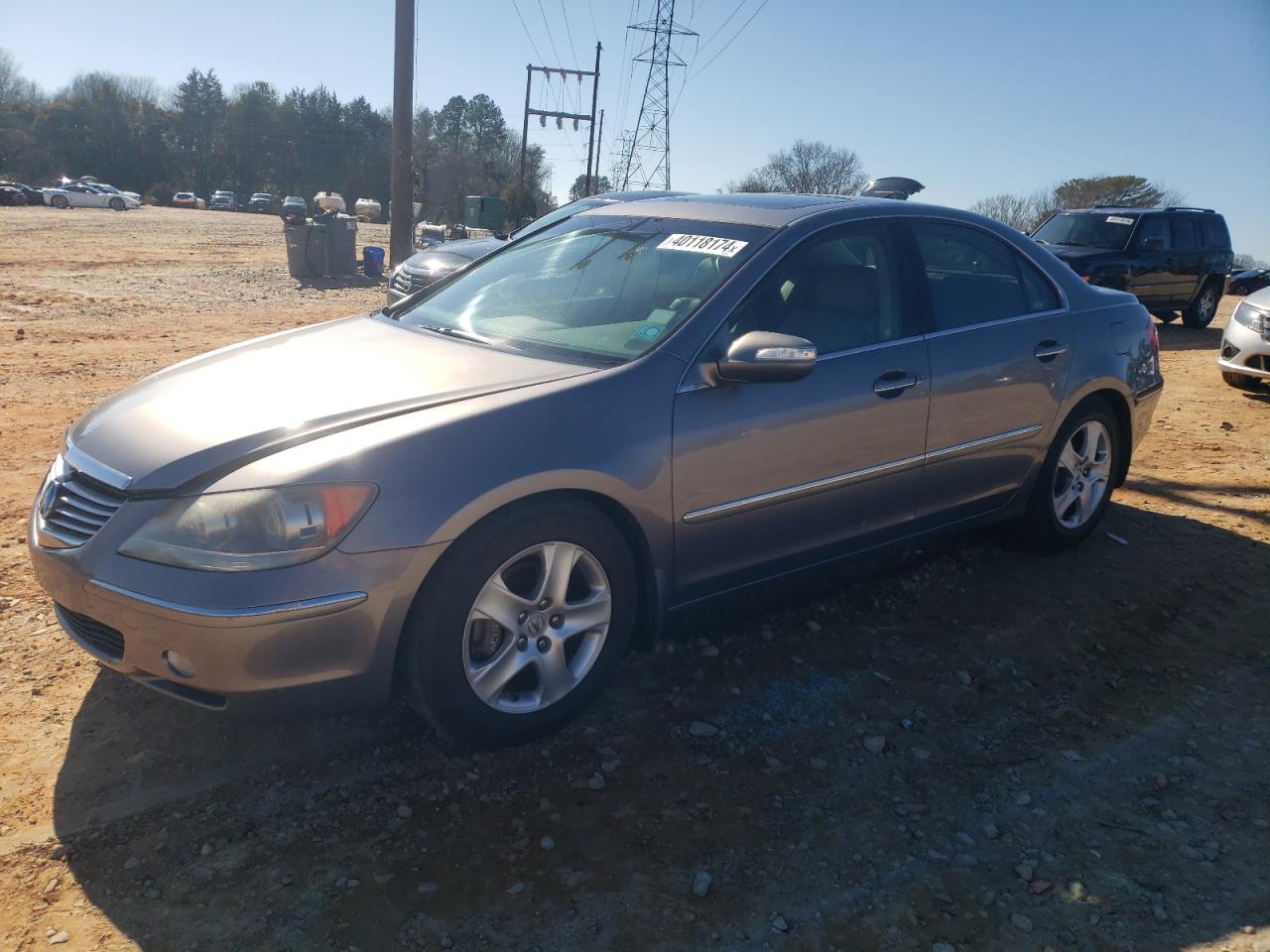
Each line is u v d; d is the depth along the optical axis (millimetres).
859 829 2742
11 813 2639
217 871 2471
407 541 2607
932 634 3896
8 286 14867
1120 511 5410
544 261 4039
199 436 2734
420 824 2674
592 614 3047
